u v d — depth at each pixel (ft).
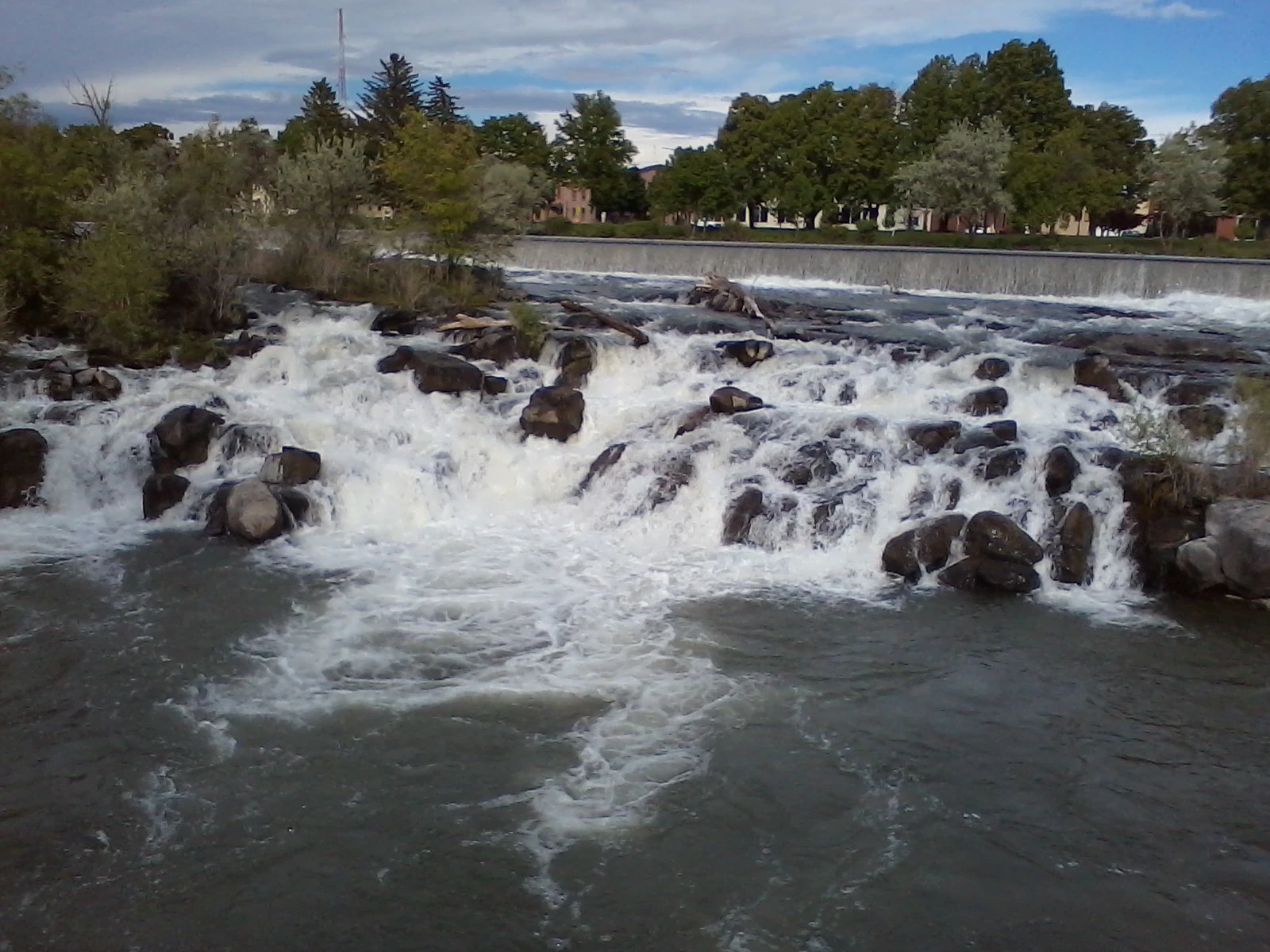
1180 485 63.67
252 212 126.72
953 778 42.96
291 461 68.23
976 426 74.18
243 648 51.52
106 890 35.63
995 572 60.90
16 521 66.90
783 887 36.60
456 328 97.71
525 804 40.50
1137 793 42.37
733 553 65.41
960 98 277.44
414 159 119.96
